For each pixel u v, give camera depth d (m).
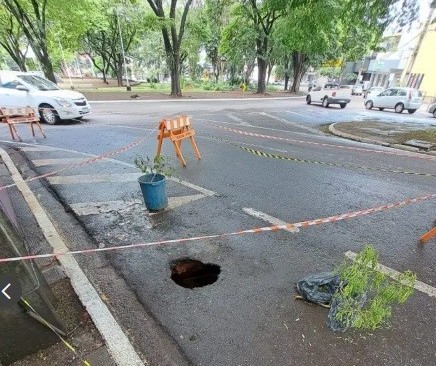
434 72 26.20
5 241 1.77
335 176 6.13
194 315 2.50
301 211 4.46
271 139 9.62
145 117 13.06
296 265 3.17
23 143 8.03
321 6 12.34
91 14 22.09
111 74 53.84
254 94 29.64
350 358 2.14
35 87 10.85
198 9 27.73
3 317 1.80
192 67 42.38
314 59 32.78
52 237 3.50
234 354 2.15
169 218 4.12
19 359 1.99
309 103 23.22
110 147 7.78
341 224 4.07
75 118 11.27
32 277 1.89
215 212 4.33
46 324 2.00
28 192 4.76
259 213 4.34
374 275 2.29
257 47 27.72
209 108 17.73
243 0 23.77
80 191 4.98
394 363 2.11
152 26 20.12
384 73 40.56
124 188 5.11
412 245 3.61
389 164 7.27
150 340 2.25
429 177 6.33
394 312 2.56
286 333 2.33
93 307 2.44
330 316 2.36
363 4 10.89
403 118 15.83
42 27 17.83
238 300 2.67
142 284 2.87
